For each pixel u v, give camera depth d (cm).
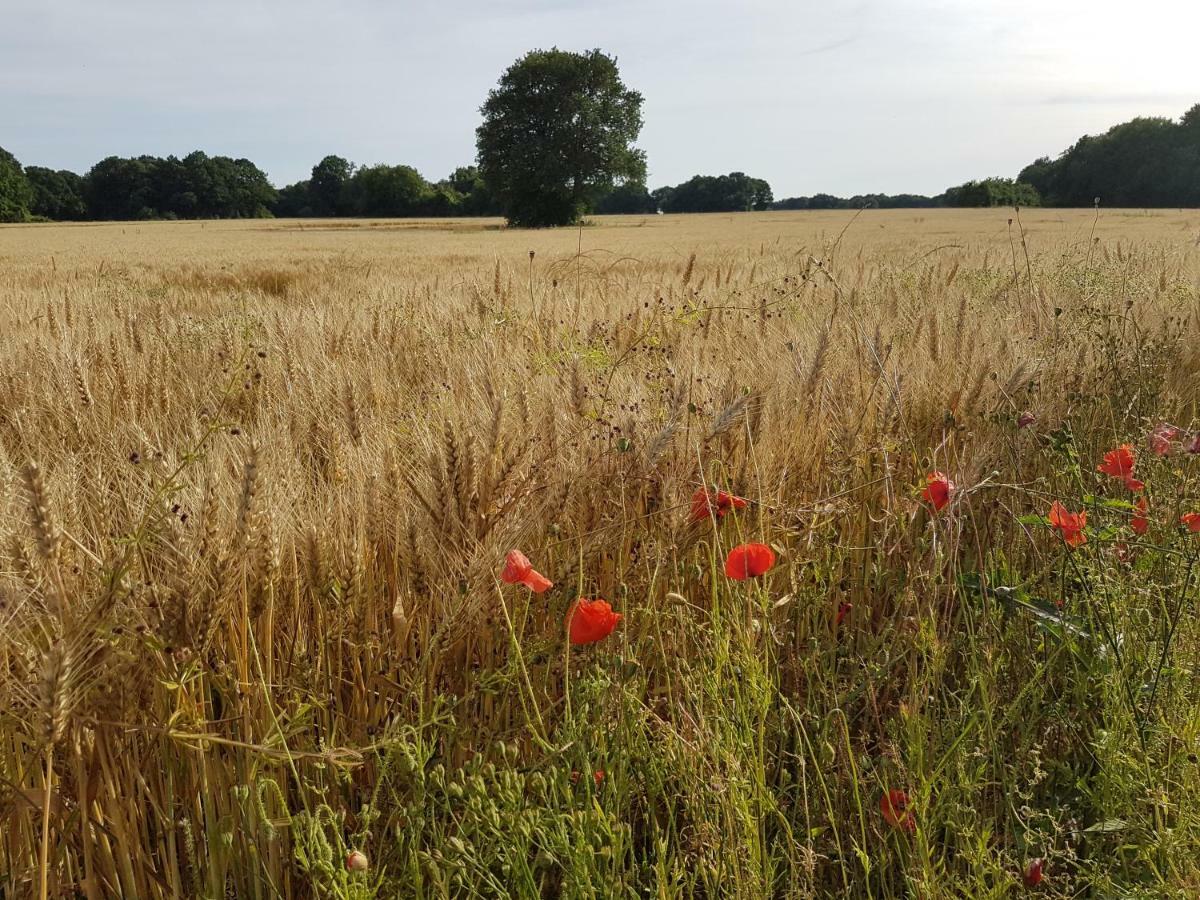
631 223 7594
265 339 571
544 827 180
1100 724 234
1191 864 173
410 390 417
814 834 192
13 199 10894
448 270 1591
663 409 330
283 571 219
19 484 186
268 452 241
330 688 218
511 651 211
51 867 176
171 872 184
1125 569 259
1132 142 8125
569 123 7619
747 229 5122
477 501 229
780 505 283
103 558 189
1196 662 227
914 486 300
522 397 299
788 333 521
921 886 172
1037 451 358
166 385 412
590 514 268
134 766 187
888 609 283
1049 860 183
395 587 238
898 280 850
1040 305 609
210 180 13312
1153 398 404
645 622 234
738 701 199
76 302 809
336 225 8812
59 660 145
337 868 163
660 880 170
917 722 198
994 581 271
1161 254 1009
